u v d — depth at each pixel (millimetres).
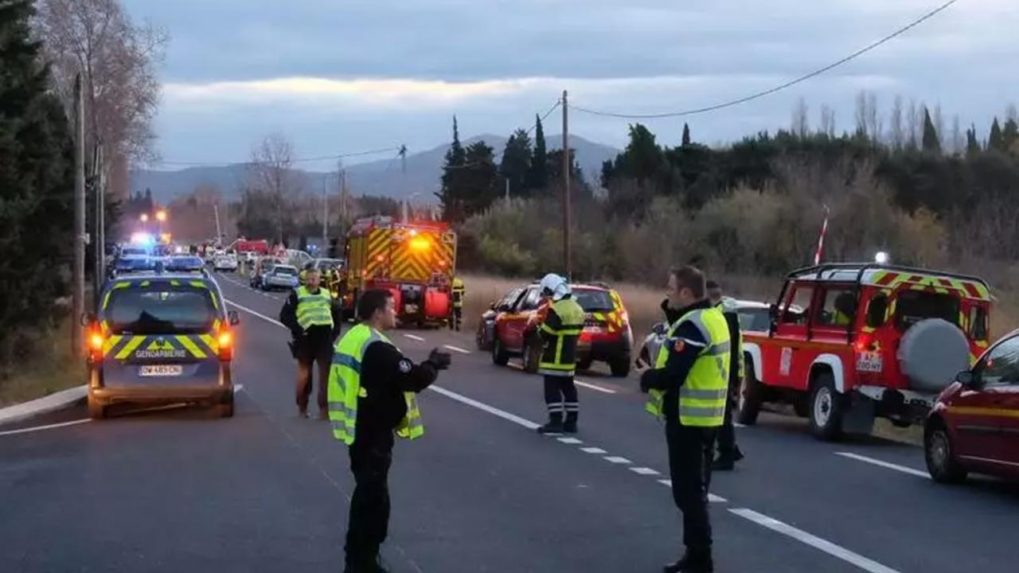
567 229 44906
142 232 107000
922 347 16578
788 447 16641
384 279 42156
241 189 166500
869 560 9570
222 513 11250
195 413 19016
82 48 60094
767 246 57281
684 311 9180
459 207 91125
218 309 18141
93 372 17750
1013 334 12914
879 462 15219
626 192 76188
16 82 26844
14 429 17359
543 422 18328
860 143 73875
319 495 12156
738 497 12422
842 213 56969
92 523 10812
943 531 10766
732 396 14227
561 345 17047
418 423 8766
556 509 11500
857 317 16969
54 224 28891
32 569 9141
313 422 17953
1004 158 71188
